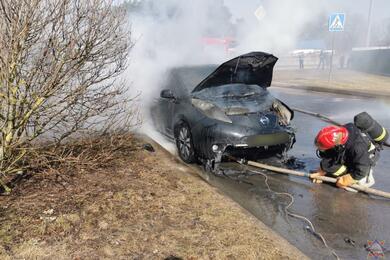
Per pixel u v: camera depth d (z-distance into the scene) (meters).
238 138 5.05
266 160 5.80
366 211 4.20
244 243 3.19
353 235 3.67
